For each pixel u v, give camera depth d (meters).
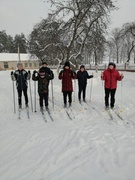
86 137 4.44
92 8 14.82
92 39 16.11
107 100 6.88
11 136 4.73
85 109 7.00
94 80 14.84
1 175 3.18
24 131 5.02
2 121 5.91
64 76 7.05
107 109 6.77
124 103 7.86
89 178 2.92
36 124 5.54
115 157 3.46
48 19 15.22
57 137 4.53
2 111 7.10
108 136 4.44
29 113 6.70
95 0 14.19
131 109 6.84
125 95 9.83
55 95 10.01
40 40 16.92
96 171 3.08
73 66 16.73
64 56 17.12
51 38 15.81
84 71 7.91
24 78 7.02
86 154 3.65
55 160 3.52
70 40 15.69
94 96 9.80
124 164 3.21
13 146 4.20
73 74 7.14
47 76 6.65
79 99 8.11
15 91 11.55
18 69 7.02
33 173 3.17
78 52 17.14
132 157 3.41
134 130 4.78
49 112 6.67
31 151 3.92
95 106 7.46
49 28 15.42
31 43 19.56
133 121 5.49
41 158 3.62
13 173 3.21
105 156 3.52
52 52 16.88
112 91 6.74
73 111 6.77
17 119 6.07
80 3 14.49
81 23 15.45
